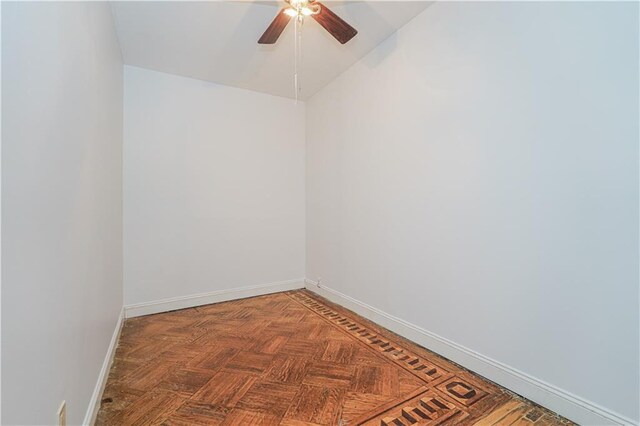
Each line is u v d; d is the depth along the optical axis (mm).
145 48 2742
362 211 2979
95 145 1716
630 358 1333
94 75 1694
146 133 3084
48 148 1001
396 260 2572
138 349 2275
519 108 1718
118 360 2109
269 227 3785
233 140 3561
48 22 1013
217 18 2365
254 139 3689
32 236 874
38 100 925
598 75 1415
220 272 3473
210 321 2850
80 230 1363
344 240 3244
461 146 2035
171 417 1540
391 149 2619
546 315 1606
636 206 1314
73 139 1270
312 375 1916
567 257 1525
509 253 1770
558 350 1560
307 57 2939
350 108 3139
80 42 1400
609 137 1386
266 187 3764
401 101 2512
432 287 2248
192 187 3318
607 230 1395
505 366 1784
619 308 1361
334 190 3412
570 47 1508
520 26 1709
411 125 2420
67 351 1161
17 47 795
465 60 2008
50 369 987
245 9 2270
